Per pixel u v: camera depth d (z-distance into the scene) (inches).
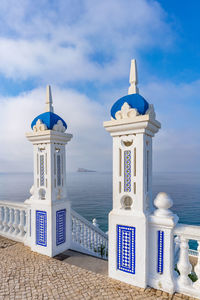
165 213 104.0
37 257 147.0
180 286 100.7
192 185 5036.9
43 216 152.9
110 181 7007.9
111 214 115.1
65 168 166.7
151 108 110.6
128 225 109.3
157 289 103.0
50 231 148.3
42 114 160.1
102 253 219.6
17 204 185.2
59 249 155.9
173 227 101.5
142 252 104.5
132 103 110.5
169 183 5634.8
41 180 157.9
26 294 100.3
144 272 103.9
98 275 119.6
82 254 156.1
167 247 102.4
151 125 108.9
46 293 101.0
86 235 198.8
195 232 97.5
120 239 112.6
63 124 163.9
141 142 106.3
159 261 104.9
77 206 2396.7
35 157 159.6
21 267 130.9
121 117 111.2
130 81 119.1
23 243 177.9
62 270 126.6
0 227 204.5
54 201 152.3
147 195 115.5
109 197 3152.1
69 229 167.2
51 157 150.6
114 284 108.7
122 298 96.0
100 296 97.8
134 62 119.3
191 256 404.5
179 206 2370.8
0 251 159.0
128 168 112.1
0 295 99.4
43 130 149.4
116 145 115.4
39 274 121.3
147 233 106.0
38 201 156.1
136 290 102.6
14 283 111.0
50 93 165.2
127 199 124.4
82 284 109.2
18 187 4881.9
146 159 113.1
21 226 183.9
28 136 157.2
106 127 115.1
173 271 106.2
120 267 112.7
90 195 3393.2
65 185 166.2
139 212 106.4
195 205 2422.5
